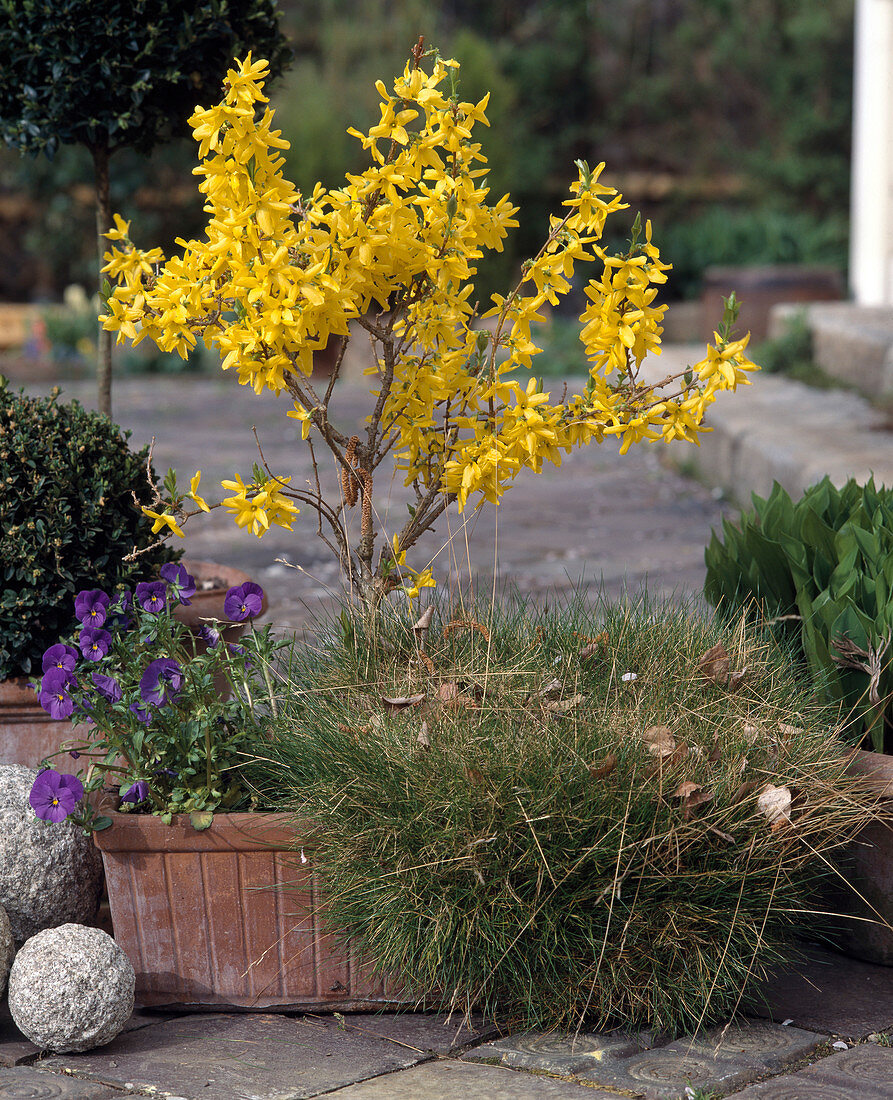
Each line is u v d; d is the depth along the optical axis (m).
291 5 22.09
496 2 23.56
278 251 2.82
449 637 3.30
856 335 11.74
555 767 2.70
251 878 2.90
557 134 23.28
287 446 11.73
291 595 6.62
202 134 2.82
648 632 3.36
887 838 3.04
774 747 2.92
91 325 18.98
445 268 3.06
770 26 22.50
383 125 2.96
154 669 2.95
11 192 21.75
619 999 2.74
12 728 3.58
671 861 2.67
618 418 3.09
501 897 2.65
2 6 4.22
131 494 3.65
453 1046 2.74
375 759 2.79
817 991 2.98
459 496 3.20
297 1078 2.60
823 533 3.48
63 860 3.09
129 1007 2.75
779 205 22.28
